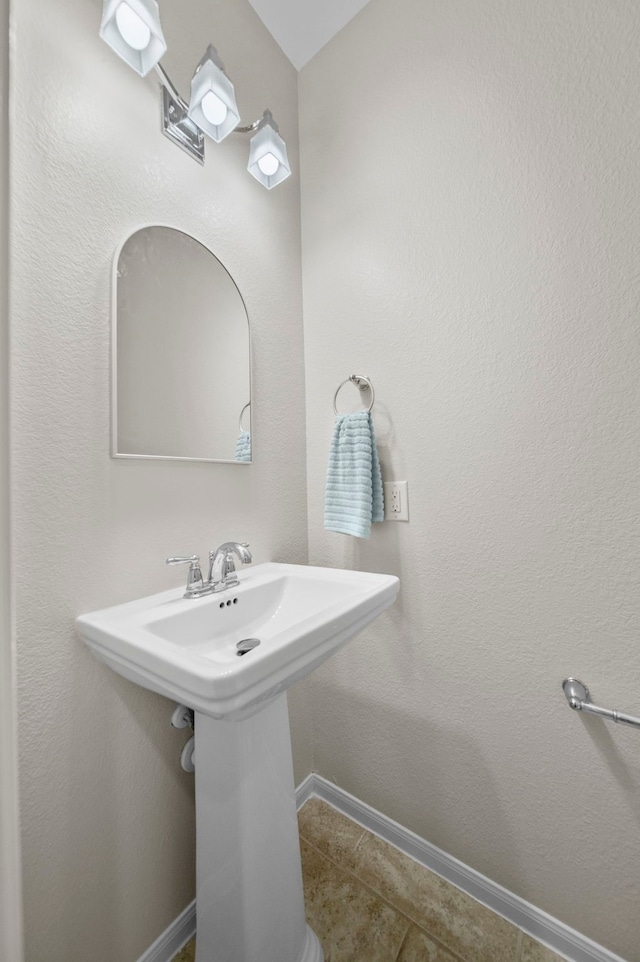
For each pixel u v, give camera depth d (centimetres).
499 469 91
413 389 104
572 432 82
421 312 103
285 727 81
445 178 98
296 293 129
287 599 98
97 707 73
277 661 54
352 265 118
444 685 100
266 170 108
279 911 74
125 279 80
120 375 78
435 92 100
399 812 109
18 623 63
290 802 80
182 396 91
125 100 82
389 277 109
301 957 78
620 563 77
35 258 66
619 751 77
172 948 83
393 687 109
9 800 60
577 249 80
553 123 83
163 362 87
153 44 74
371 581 90
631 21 74
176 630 73
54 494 68
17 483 63
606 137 77
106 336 77
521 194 87
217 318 101
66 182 71
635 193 74
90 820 71
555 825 85
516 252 88
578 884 82
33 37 67
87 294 74
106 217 78
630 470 76
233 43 111
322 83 126
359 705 116
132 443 80
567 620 83
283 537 119
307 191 130
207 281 99
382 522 111
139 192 84
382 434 110
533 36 85
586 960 80
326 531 124
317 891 98
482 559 94
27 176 65
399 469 107
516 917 89
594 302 79
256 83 118
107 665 71
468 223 95
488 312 92
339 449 110
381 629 111
